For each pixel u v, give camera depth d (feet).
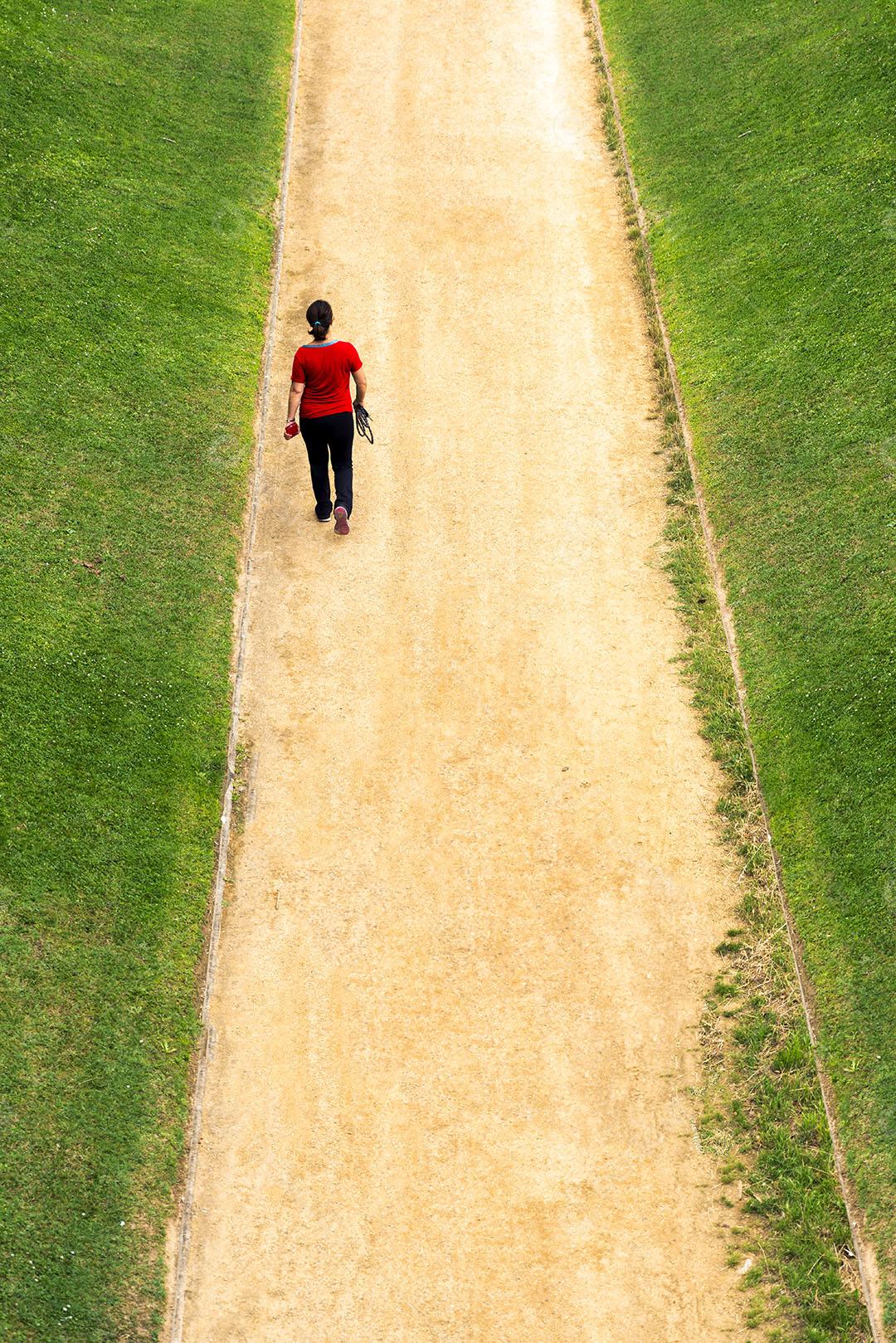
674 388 54.54
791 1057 34.68
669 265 59.72
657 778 41.68
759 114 65.05
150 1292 30.86
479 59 75.82
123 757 39.88
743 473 49.47
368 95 73.31
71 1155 32.01
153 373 52.54
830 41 66.33
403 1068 35.40
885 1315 30.09
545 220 64.13
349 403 46.34
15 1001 33.88
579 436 53.11
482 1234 32.48
